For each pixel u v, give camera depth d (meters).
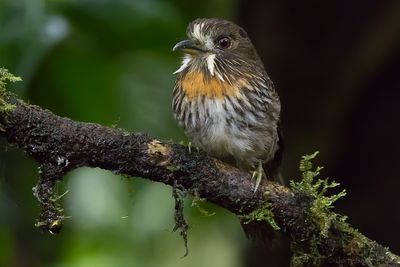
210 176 7.29
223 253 12.93
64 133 6.92
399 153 11.22
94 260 12.53
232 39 9.05
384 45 11.14
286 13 11.52
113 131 7.07
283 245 11.06
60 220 7.01
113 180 12.12
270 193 7.31
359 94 11.29
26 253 10.97
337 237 7.27
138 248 12.70
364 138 11.30
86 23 9.92
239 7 11.85
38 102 10.20
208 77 8.68
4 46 9.23
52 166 6.97
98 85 10.23
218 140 8.67
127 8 9.86
